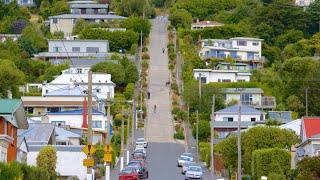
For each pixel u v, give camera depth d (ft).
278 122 458.91
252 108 542.16
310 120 317.01
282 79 628.28
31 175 235.61
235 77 655.35
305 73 601.62
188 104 549.13
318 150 284.82
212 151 342.85
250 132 329.72
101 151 364.38
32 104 527.40
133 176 302.45
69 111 490.08
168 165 390.21
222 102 564.30
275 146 327.06
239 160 283.79
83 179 330.34
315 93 551.59
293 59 631.97
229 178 329.72
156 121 547.90
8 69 515.09
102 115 472.85
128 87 611.88
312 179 239.09
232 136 345.51
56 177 295.89
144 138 486.79
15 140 267.80
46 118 422.00
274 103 581.53
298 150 297.12
